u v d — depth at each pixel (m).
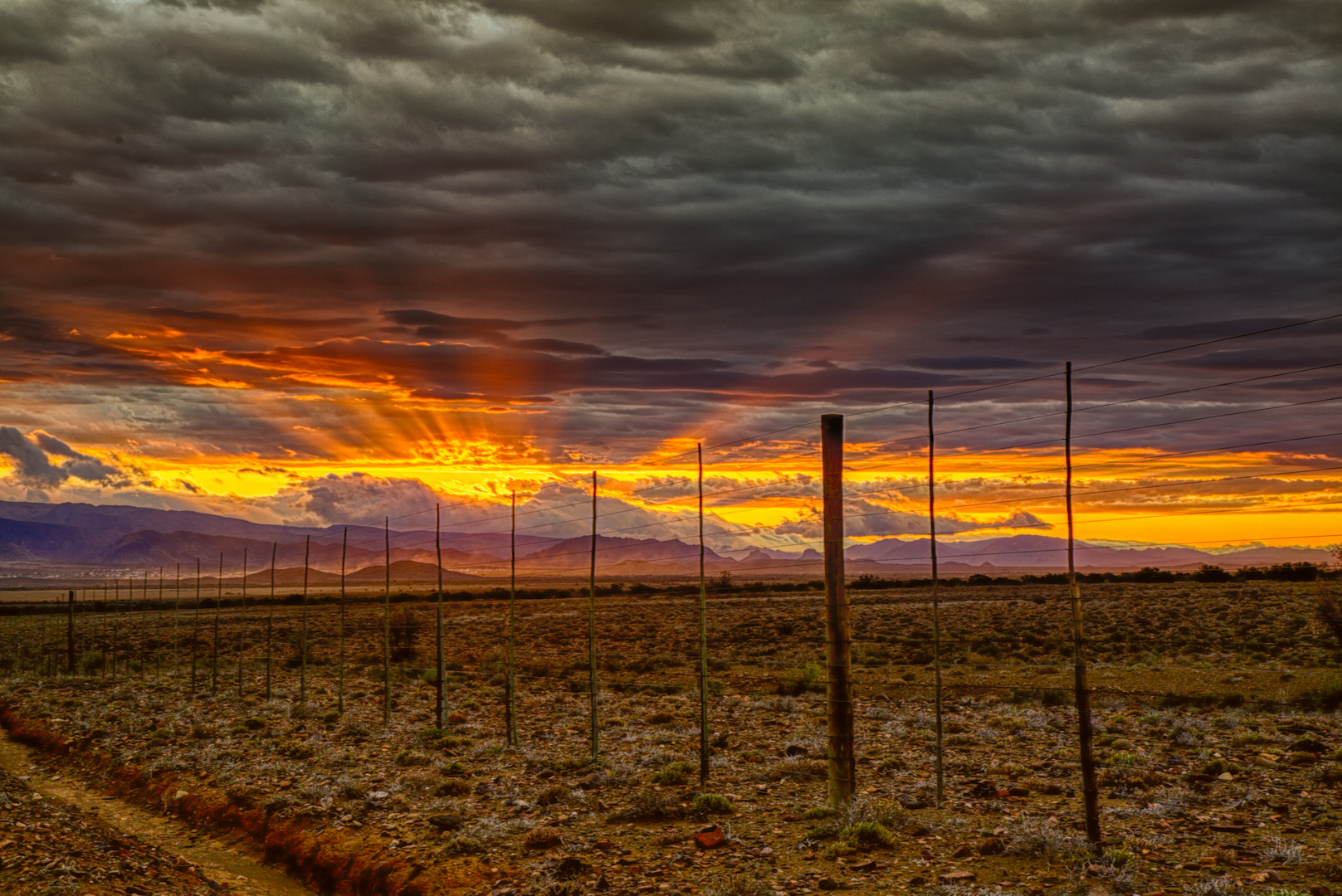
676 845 19.78
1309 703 40.69
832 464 23.33
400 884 18.86
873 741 34.16
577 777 27.81
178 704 49.81
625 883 17.28
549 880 17.61
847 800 22.02
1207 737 32.50
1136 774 24.77
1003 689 49.59
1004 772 26.80
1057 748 31.22
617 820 22.03
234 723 41.62
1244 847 17.66
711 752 31.48
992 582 166.12
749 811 22.70
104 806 29.25
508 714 34.69
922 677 57.44
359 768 30.05
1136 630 78.25
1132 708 43.03
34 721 44.84
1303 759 26.59
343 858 20.91
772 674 62.06
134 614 149.50
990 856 17.92
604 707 46.88
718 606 129.50
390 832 21.80
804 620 102.88
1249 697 44.03
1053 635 78.56
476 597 165.00
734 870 17.80
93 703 50.75
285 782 28.05
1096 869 16.30
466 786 26.19
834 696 22.58
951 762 29.05
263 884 20.91
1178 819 20.06
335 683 63.09
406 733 38.12
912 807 22.66
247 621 130.25
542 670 68.25
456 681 63.41
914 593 140.38
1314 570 122.38
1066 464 19.06
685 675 63.25
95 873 17.50
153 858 20.08
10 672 77.06
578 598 159.88
